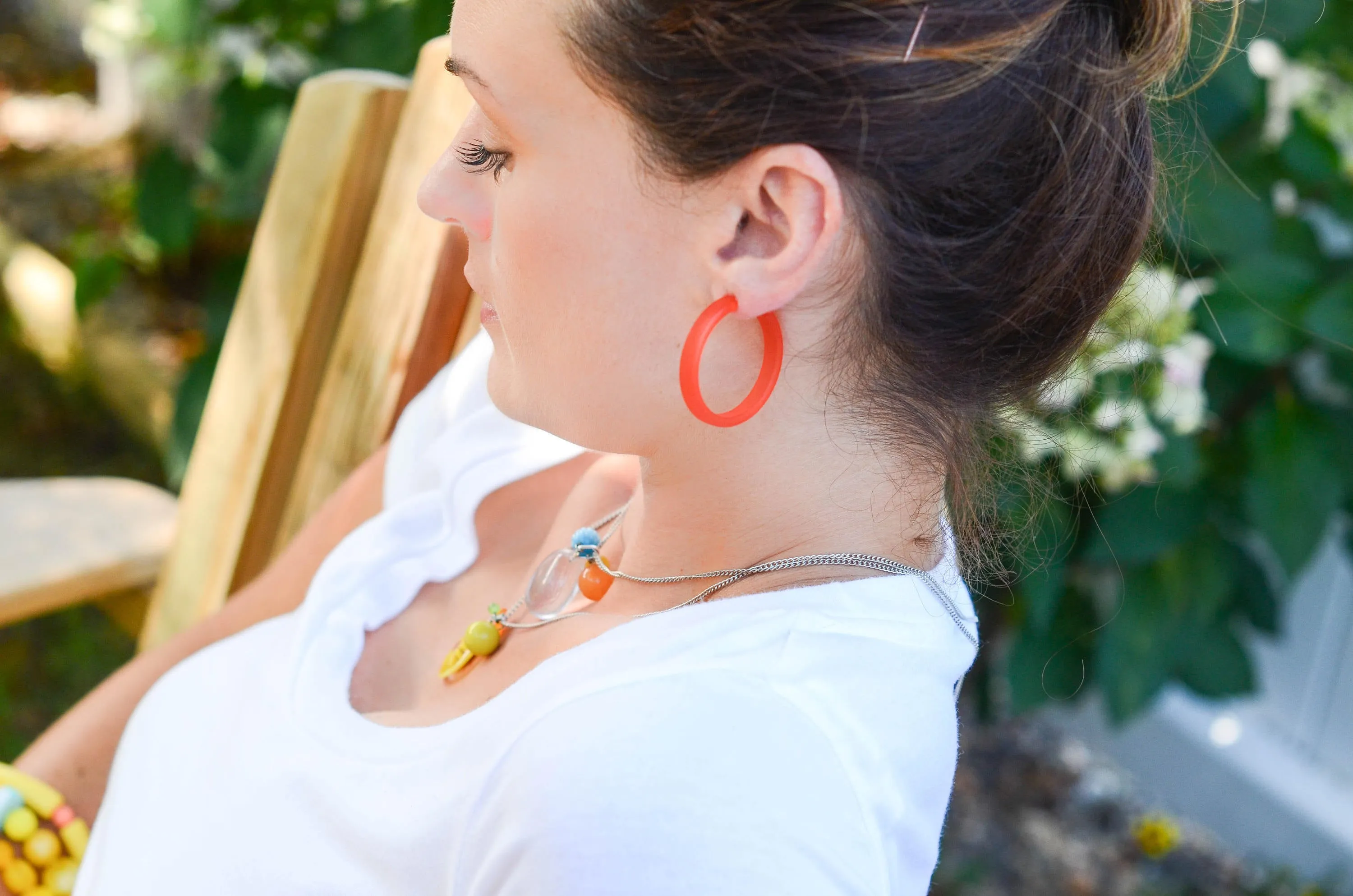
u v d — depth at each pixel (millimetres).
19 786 1046
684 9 601
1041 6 609
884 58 597
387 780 738
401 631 941
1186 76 1369
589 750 611
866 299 665
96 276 2879
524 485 987
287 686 851
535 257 681
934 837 699
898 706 668
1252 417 1895
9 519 1612
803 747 617
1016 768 2668
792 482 724
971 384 699
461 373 1051
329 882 738
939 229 643
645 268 667
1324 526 1825
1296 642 2430
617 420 718
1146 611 2023
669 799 588
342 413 1312
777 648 658
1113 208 687
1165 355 1499
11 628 2727
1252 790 2477
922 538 749
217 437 1426
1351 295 1634
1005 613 2279
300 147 1340
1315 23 1683
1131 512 1905
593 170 653
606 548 881
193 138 3668
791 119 608
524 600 882
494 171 697
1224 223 1677
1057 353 712
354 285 1296
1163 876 2426
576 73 635
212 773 852
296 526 1369
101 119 4324
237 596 1168
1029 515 878
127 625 1673
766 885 573
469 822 672
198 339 3215
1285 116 1954
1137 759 2660
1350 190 1842
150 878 826
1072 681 2143
